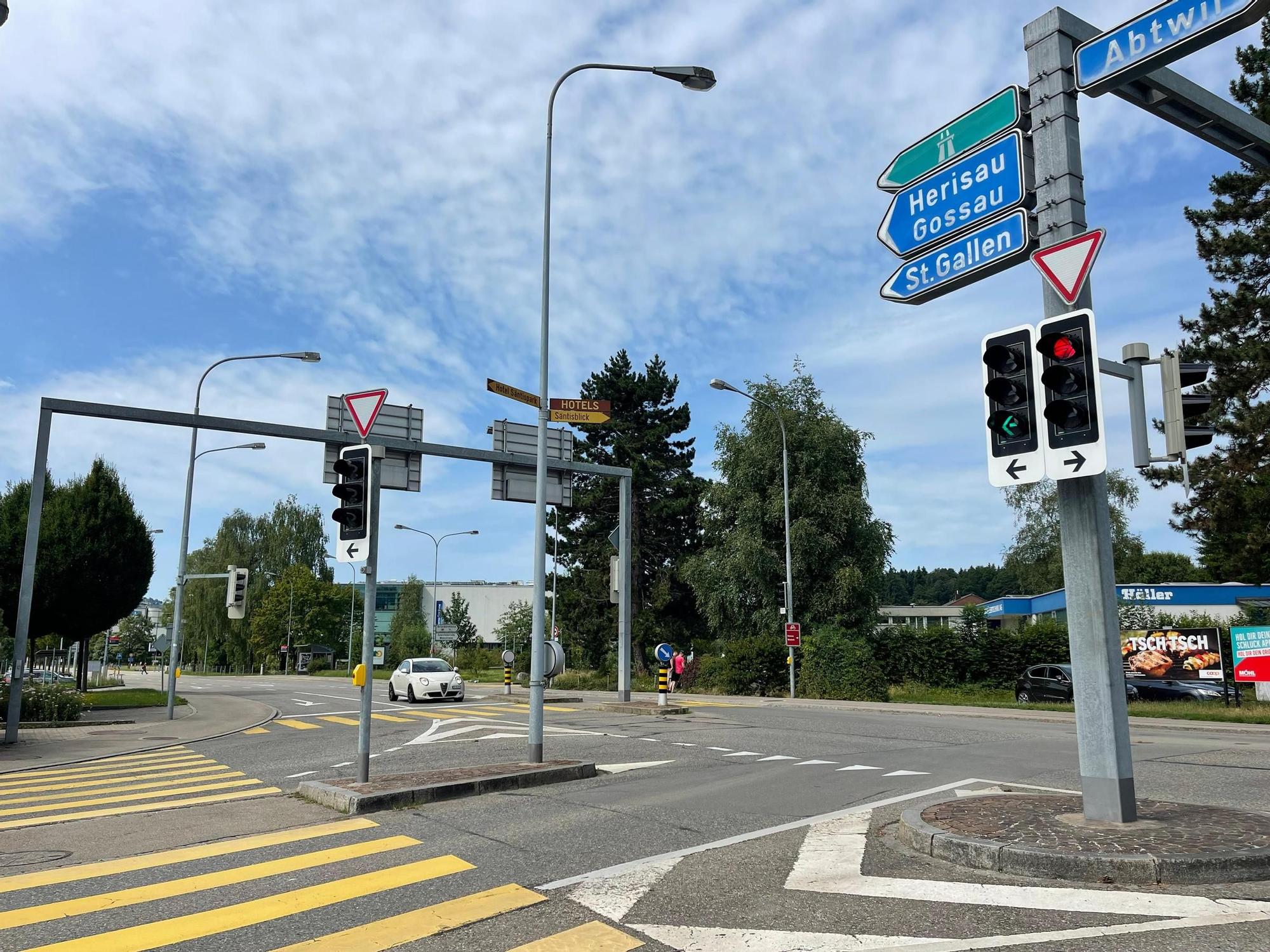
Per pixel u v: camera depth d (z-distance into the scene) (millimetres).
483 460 20625
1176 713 20984
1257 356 26375
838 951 4418
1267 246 26484
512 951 4527
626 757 12984
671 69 12609
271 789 10438
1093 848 5719
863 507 36250
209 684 51562
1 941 4836
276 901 5520
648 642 50781
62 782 11703
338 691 40500
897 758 12648
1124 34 7055
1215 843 5789
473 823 7930
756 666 34344
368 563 9781
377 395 10031
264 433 17594
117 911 5367
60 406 17062
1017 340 7043
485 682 47500
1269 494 26266
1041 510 54438
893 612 89125
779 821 7926
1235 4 6367
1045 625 32062
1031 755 12930
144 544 34000
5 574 30750
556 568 53125
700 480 53969
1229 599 33375
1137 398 7027
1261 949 4250
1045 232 7426
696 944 4578
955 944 4441
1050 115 7477
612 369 54781
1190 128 7848
